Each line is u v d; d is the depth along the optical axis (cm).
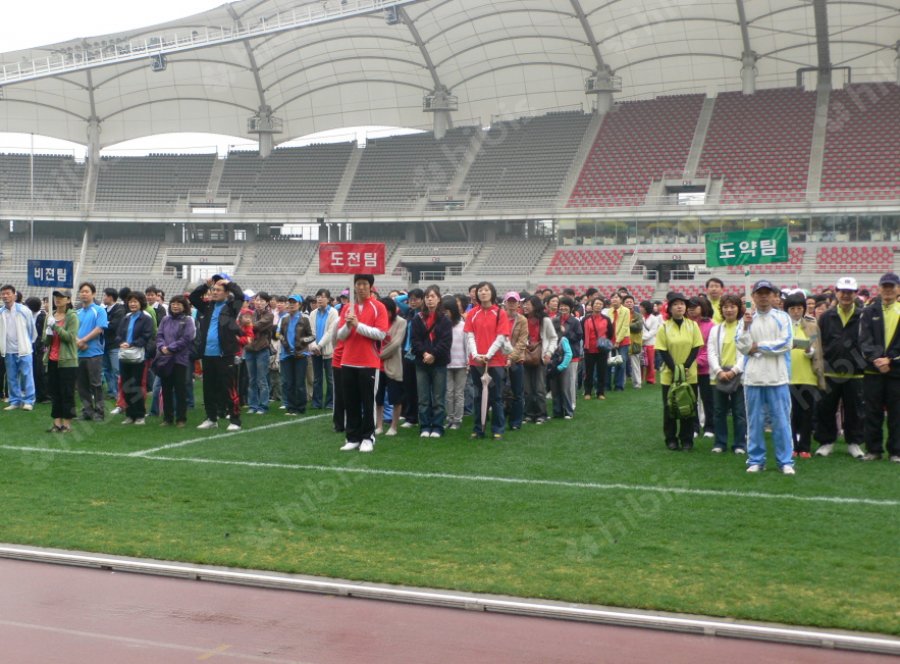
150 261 4941
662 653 505
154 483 912
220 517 783
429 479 930
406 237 4916
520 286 4338
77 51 4084
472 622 554
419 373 1212
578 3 4116
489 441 1174
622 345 1856
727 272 4075
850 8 4034
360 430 1109
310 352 1472
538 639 526
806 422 1068
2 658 495
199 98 5122
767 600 571
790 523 752
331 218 4844
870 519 763
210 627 544
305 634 533
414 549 688
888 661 493
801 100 4591
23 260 4897
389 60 4819
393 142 5162
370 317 1097
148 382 1744
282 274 4781
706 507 809
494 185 4744
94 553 680
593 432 1260
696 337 1095
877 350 1024
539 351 1336
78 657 498
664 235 4334
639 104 4928
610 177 4566
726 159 4441
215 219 4900
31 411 1482
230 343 1273
